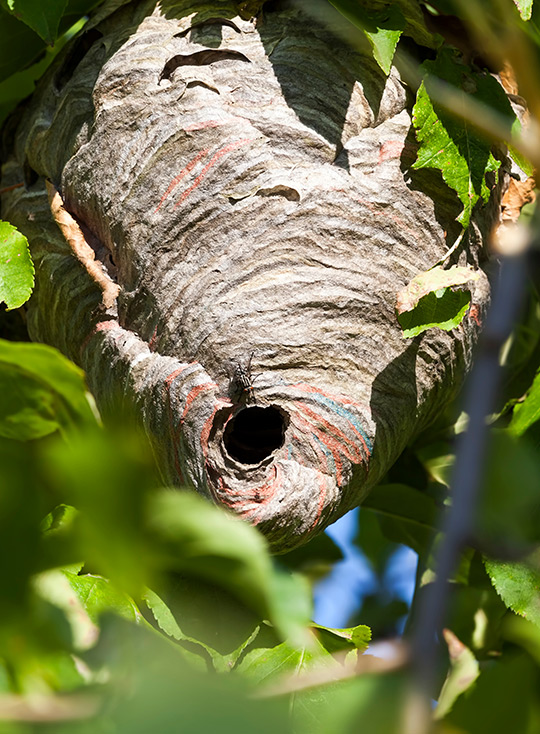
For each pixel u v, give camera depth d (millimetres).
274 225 1521
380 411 1515
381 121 1548
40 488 1097
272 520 1482
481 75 1549
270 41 1558
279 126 1536
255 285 1514
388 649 1115
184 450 1499
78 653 1337
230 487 1486
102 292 1538
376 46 1530
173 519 1039
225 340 1506
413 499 1629
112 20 1585
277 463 1492
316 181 1527
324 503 1495
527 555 1361
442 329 1520
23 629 1221
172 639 1477
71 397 1368
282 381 1501
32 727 1104
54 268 1559
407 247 1532
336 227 1522
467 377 1565
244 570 1079
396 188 1535
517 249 1323
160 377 1510
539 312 1626
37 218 1574
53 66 1604
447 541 1160
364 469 1510
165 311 1520
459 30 1553
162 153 1536
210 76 1549
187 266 1521
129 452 1006
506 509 1459
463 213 1527
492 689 1549
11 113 1625
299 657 1482
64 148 1568
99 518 1017
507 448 1472
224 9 1565
